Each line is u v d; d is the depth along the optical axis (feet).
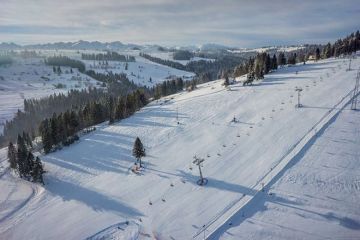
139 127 314.35
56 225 176.45
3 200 217.15
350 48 474.08
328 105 255.09
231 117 285.02
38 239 166.09
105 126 348.79
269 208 154.61
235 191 174.09
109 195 198.90
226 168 201.05
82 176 234.79
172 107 362.74
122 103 369.30
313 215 144.97
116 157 255.70
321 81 320.91
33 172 233.76
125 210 179.22
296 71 391.86
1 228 182.39
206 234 144.05
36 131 475.72
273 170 184.03
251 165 196.95
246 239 137.18
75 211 188.03
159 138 276.41
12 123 533.14
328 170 173.78
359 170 169.58
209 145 240.12
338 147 192.24
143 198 187.93
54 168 256.52
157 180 205.77
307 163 183.11
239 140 235.81
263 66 411.75
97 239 156.35
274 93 318.45
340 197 153.89
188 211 165.37
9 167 280.92
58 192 217.97
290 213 148.66
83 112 376.89
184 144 253.65
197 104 347.15
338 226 136.98
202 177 194.39
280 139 219.41
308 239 132.16
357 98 256.73
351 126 213.46
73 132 323.37
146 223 162.40
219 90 384.68
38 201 209.36
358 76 308.60
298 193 161.07
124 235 155.74
